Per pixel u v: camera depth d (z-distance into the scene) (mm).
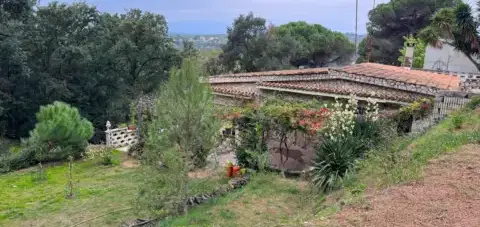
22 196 11555
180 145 8578
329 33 52688
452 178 6480
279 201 9492
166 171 8594
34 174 13820
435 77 16734
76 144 16234
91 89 30250
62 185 12539
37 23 27188
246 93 16000
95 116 30672
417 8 41094
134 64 31625
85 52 27406
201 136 8633
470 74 22969
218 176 11602
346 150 9594
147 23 30516
